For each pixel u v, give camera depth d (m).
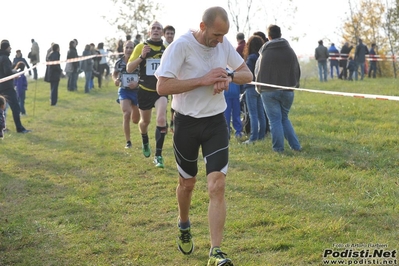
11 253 4.76
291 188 6.42
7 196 6.60
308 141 9.11
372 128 10.24
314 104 13.95
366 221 5.14
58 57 17.42
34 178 7.51
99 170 7.86
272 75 8.11
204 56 4.23
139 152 9.08
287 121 8.45
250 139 9.30
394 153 8.01
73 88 21.86
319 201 5.83
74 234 5.19
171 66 4.16
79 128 12.34
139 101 7.80
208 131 4.24
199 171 7.37
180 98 4.28
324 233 4.84
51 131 12.06
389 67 30.73
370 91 17.91
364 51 23.23
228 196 6.16
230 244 4.74
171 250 4.71
